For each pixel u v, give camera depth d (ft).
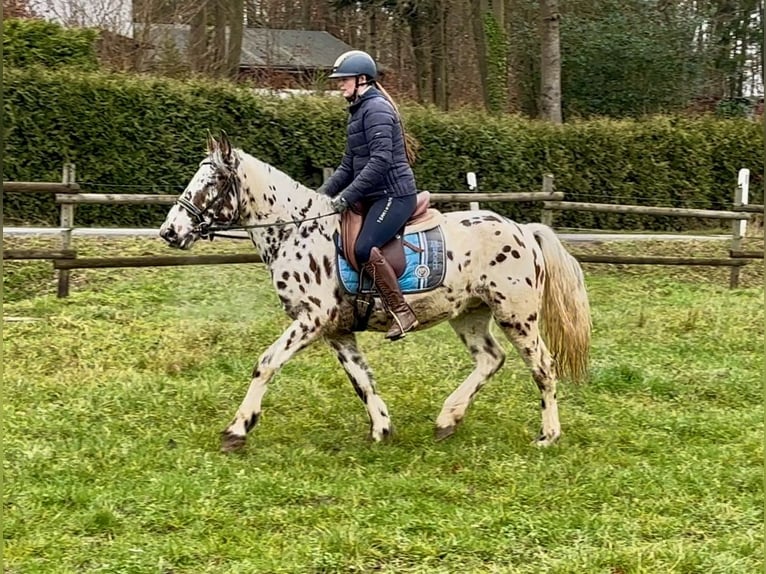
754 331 31.73
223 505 16.20
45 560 13.99
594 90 74.69
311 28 96.07
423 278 19.03
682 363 27.76
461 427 21.04
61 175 43.73
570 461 18.88
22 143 42.96
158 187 45.52
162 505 16.07
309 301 18.88
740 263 40.60
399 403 22.97
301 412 22.06
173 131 45.57
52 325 28.45
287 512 15.90
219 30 68.08
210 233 18.89
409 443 19.98
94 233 38.29
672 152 54.65
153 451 18.83
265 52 80.79
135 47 62.13
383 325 19.52
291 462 18.47
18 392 22.54
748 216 41.14
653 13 77.30
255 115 47.06
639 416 22.41
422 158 50.14
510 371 26.12
